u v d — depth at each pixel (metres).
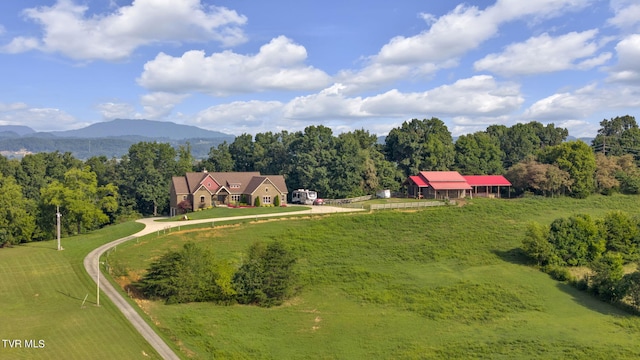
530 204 100.81
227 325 46.41
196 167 142.62
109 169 126.62
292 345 43.88
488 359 42.09
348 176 116.38
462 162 136.75
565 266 67.19
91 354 36.59
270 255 55.59
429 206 97.06
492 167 138.50
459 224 84.50
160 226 79.50
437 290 57.78
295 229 78.62
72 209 79.62
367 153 127.38
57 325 41.59
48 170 124.50
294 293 55.88
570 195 113.19
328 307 53.16
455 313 52.19
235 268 56.94
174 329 43.91
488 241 76.38
